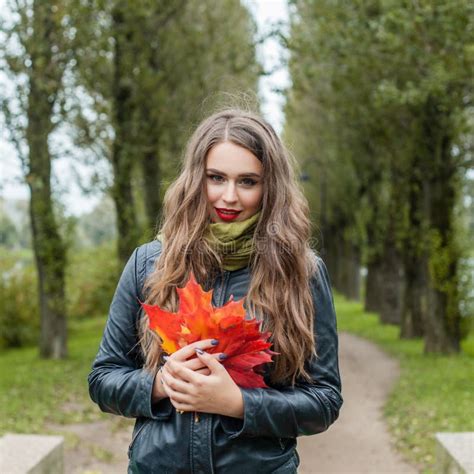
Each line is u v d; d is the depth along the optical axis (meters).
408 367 11.77
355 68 11.35
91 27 11.56
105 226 36.47
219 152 1.76
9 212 38.44
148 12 11.84
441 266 12.70
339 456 6.88
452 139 12.32
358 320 21.41
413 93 9.39
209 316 1.56
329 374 1.77
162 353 1.71
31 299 18.91
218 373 1.55
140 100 12.76
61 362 13.08
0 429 7.27
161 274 1.78
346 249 30.28
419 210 14.99
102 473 5.92
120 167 12.84
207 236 1.76
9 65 11.64
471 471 3.60
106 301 23.59
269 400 1.59
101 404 1.77
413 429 7.45
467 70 9.38
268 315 1.71
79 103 12.52
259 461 1.66
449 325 12.90
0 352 17.66
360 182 21.16
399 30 9.60
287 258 1.74
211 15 14.01
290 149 2.10
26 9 11.53
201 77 13.68
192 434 1.64
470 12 9.06
